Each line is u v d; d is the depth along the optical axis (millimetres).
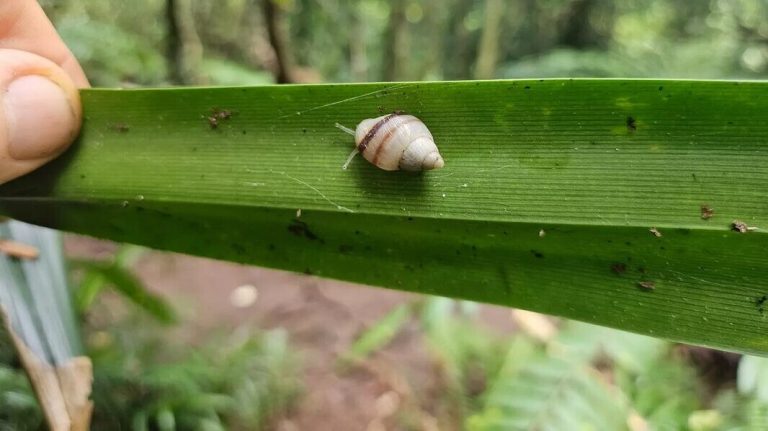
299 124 85
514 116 78
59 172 91
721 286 75
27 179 91
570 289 80
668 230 74
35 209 93
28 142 85
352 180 84
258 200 86
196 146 88
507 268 82
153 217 91
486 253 83
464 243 83
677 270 76
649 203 74
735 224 72
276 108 85
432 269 85
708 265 75
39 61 87
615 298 79
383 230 85
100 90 89
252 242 90
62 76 89
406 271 86
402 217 83
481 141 80
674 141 73
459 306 204
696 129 72
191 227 90
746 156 72
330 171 85
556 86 75
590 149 76
